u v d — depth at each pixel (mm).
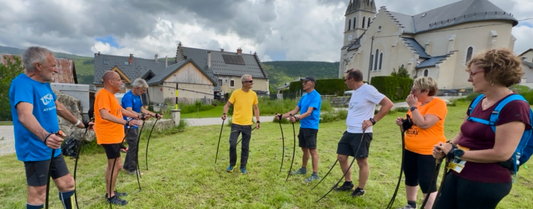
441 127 2385
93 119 3012
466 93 24547
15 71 12922
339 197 3154
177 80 26453
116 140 2861
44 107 2004
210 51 40281
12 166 4133
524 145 1408
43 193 2051
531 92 15961
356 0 48625
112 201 2932
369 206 2941
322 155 5102
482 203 1490
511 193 3281
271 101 17812
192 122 10344
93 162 4457
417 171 2576
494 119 1405
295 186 3502
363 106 2904
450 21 30047
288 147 5793
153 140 6586
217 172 4039
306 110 3643
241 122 3998
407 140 2562
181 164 4441
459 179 1583
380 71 34594
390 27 33281
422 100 2461
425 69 29188
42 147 1980
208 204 2990
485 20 26969
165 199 3080
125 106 3893
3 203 2863
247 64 41938
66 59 22062
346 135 3084
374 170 4172
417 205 2941
